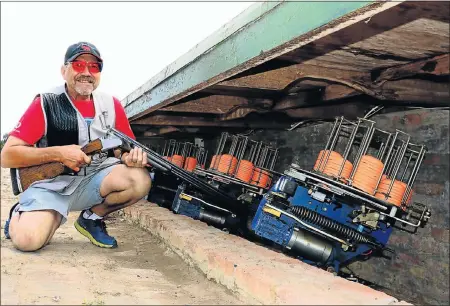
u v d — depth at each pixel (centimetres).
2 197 766
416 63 317
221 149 662
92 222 330
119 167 316
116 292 212
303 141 649
